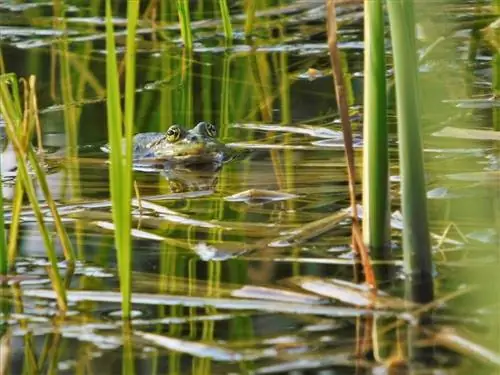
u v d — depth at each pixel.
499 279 5.77
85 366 5.53
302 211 8.47
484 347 5.55
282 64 15.12
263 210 8.58
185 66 15.22
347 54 15.49
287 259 7.21
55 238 7.82
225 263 7.16
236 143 11.39
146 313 6.28
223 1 16.33
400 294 6.45
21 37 17.14
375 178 7.06
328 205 8.62
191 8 19.25
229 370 5.43
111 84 5.74
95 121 12.48
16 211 7.13
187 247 7.56
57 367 5.52
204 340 5.83
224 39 16.84
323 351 5.66
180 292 6.60
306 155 10.58
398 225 7.82
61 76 14.57
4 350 5.77
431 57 13.80
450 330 5.80
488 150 10.07
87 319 6.21
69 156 10.88
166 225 8.18
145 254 7.39
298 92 13.55
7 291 6.72
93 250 7.53
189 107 13.08
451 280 6.64
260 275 6.87
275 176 9.81
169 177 10.27
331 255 7.27
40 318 6.25
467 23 16.38
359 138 11.10
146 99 13.64
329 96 13.24
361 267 6.98
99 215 8.45
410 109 6.45
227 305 6.38
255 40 16.70
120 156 5.83
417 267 6.67
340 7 18.30
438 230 7.73
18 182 7.06
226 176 10.02
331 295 6.49
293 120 12.22
